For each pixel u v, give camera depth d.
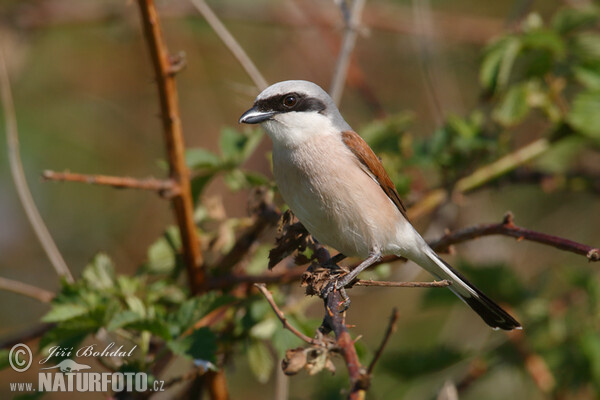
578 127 9.46
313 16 14.22
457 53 14.97
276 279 8.09
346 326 5.08
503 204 13.96
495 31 14.36
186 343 6.71
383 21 14.47
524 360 9.82
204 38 15.29
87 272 8.30
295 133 7.64
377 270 8.97
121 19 14.31
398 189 9.05
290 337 7.68
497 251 12.12
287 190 7.64
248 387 12.62
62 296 7.23
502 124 9.88
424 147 9.85
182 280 9.23
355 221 7.53
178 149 7.70
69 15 14.22
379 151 9.62
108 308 6.84
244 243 8.62
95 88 15.41
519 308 10.04
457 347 10.41
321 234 7.64
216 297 7.13
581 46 9.95
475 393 11.30
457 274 7.88
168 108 7.50
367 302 13.98
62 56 15.25
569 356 9.69
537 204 13.93
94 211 14.55
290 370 4.77
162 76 7.32
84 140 14.97
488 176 9.91
